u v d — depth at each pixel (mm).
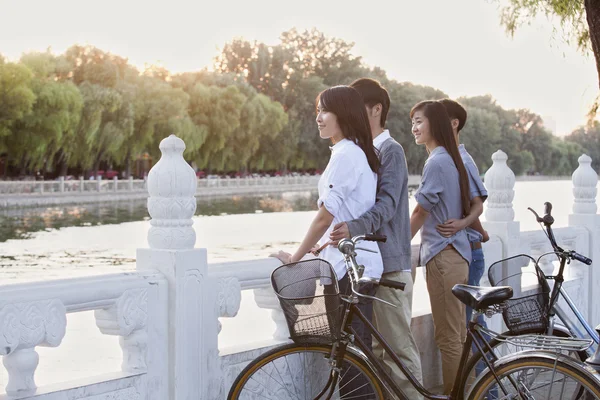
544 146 175500
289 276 3318
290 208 51844
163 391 3387
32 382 2961
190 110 75688
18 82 46875
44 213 41875
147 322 3312
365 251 3652
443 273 4328
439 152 4375
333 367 3311
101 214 42031
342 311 3283
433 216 4363
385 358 3969
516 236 5551
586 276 6645
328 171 3639
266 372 3484
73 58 56875
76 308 3039
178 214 3432
